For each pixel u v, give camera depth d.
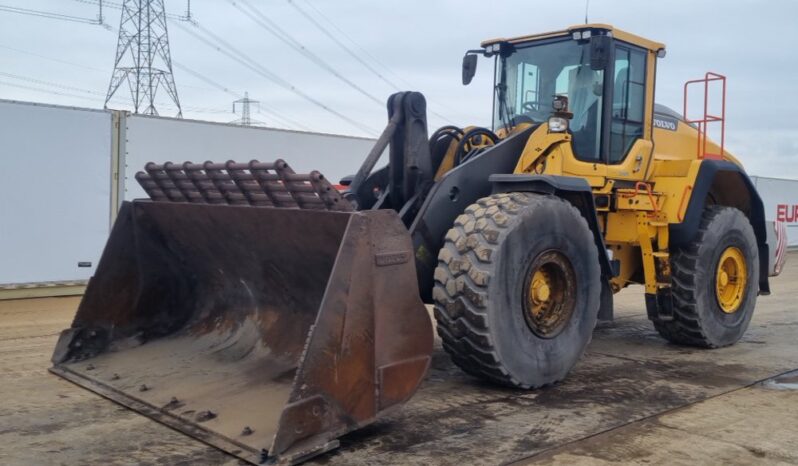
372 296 3.62
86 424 3.92
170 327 5.26
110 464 3.39
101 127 8.98
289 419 3.30
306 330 4.41
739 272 6.70
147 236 5.18
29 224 8.50
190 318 5.25
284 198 4.14
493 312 4.39
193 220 4.75
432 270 4.95
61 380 4.77
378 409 3.66
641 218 6.07
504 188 5.02
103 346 5.11
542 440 3.82
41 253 8.60
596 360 5.87
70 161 8.77
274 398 3.95
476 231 4.49
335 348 3.46
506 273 4.46
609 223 6.07
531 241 4.60
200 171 4.61
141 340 5.15
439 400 4.53
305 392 3.36
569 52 5.85
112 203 9.12
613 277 5.74
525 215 4.56
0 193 8.28
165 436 3.72
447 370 5.30
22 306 8.05
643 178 6.13
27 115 8.42
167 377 4.50
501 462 3.50
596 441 3.83
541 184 4.85
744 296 6.70
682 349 6.39
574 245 4.91
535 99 6.01
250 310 4.88
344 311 3.50
